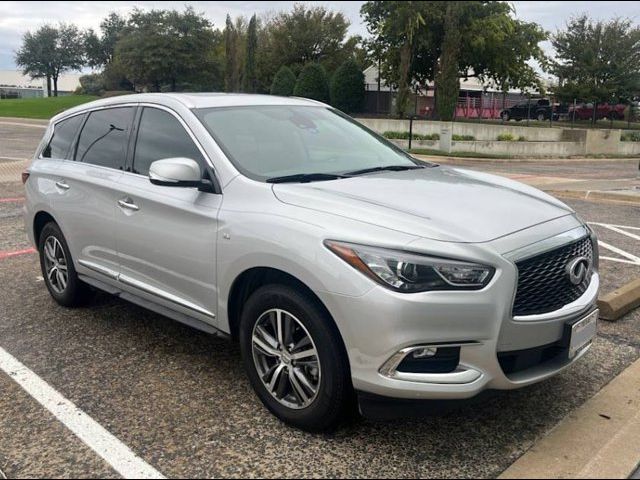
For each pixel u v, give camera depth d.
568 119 37.59
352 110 34.06
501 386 3.03
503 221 3.23
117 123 4.68
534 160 25.44
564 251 3.28
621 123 37.59
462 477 2.96
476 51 31.50
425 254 2.90
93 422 3.48
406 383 2.89
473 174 4.39
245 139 4.00
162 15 46.09
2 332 4.81
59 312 5.26
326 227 3.12
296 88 35.12
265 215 3.37
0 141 24.36
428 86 36.12
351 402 3.18
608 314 4.95
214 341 4.65
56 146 5.37
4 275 6.30
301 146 4.18
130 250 4.27
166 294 4.05
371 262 2.93
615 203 11.25
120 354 4.41
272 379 3.43
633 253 7.15
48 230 5.26
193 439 3.30
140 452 3.19
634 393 3.71
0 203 10.26
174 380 4.00
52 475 3.01
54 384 3.95
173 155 4.07
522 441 3.27
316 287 3.06
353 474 3.00
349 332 2.97
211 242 3.61
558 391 3.78
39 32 74.75
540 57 34.59
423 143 27.41
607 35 38.28
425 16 30.09
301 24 49.59
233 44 47.62
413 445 3.23
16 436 3.36
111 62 67.19
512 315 2.99
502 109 37.22
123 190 4.27
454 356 2.93
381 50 33.12
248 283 3.58
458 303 2.86
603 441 3.19
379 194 3.43
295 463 3.08
